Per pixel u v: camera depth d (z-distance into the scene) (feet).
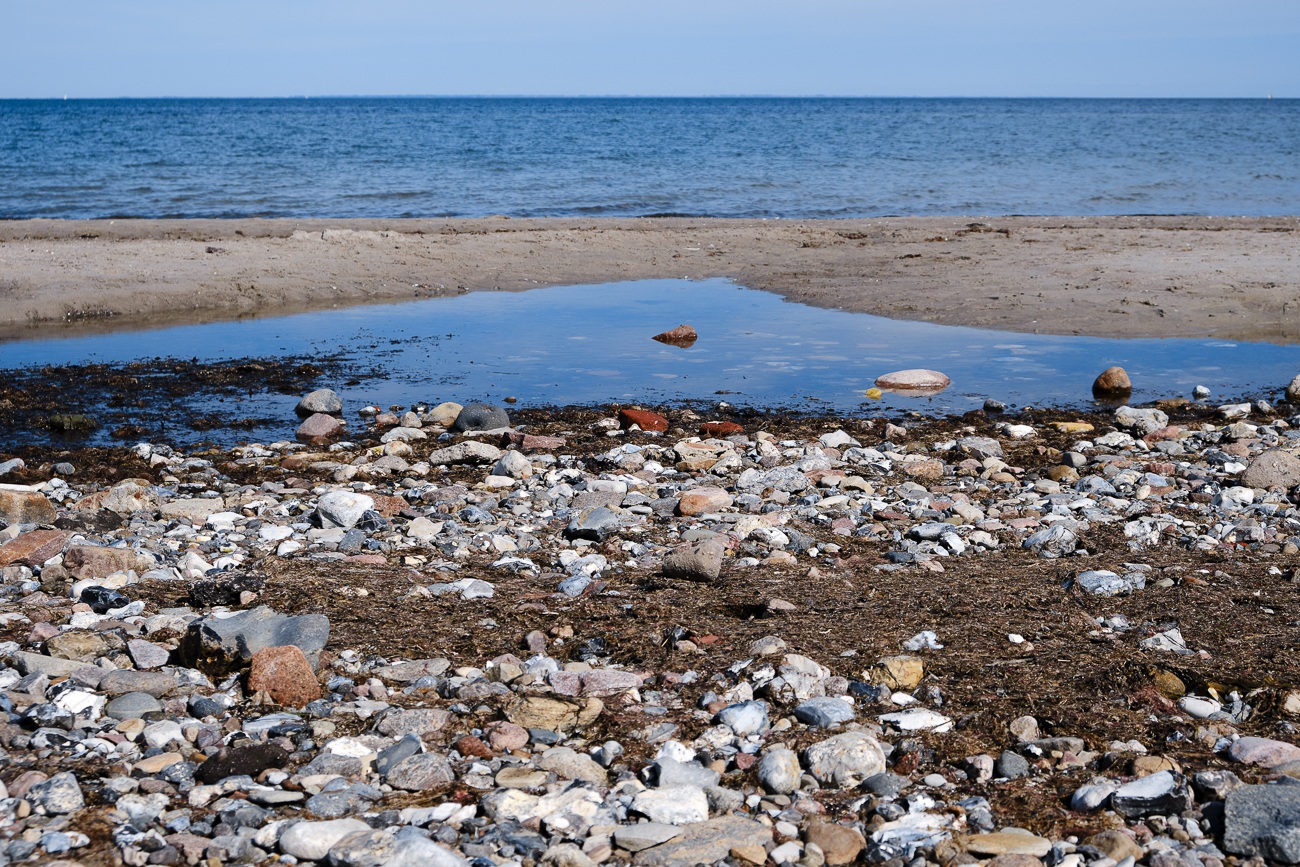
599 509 25.80
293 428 37.76
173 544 23.57
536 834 12.39
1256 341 52.47
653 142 239.30
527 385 44.57
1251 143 242.58
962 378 45.88
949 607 19.79
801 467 31.71
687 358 49.47
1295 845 11.98
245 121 372.38
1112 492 29.37
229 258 68.95
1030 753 14.49
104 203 111.86
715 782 13.62
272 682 15.80
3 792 12.78
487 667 17.16
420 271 69.36
